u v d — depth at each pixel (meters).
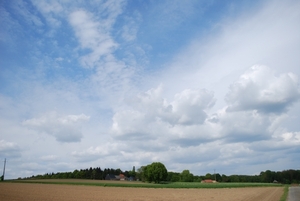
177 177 190.62
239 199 43.91
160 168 139.38
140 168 166.88
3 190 55.41
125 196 48.62
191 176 187.62
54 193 51.44
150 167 140.50
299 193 59.31
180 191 70.69
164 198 45.84
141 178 168.62
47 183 112.44
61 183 113.19
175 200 41.91
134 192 62.16
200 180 187.12
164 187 94.75
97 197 44.47
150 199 43.12
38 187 75.25
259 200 41.00
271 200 40.50
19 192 51.03
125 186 96.81
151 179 139.50
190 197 48.84
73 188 74.94
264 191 71.12
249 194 57.97
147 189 80.06
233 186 104.75
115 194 53.81
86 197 43.75
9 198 37.41
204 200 42.06
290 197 46.41
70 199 38.72
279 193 59.91
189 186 99.94
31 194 46.66
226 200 41.97
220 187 98.62
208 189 85.00
